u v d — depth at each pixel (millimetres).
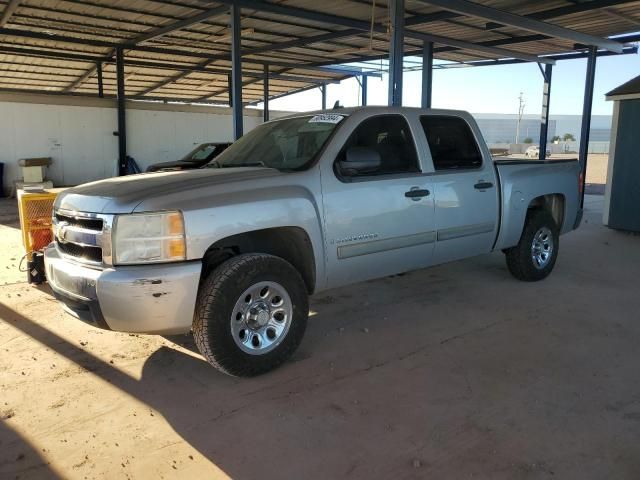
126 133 19031
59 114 17875
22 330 4906
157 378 3975
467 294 6117
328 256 4379
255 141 5230
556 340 4723
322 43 16516
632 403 3594
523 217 6152
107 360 4285
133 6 12320
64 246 3998
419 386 3848
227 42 16453
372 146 4812
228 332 3748
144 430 3281
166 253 3537
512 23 10320
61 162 18094
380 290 6270
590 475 2828
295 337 4121
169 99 28328
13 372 4059
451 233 5340
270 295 4008
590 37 12383
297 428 3301
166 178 4047
